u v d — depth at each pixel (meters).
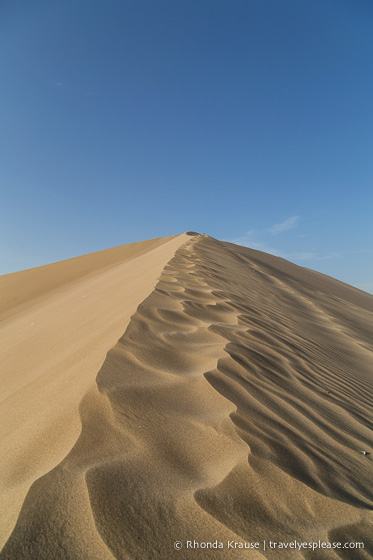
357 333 10.36
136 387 2.60
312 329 8.29
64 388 2.79
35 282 26.67
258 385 3.08
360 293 29.94
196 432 2.15
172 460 1.87
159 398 2.50
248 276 14.32
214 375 2.96
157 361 3.21
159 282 7.10
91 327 5.16
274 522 1.56
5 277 30.17
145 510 1.51
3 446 2.15
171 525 1.46
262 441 2.15
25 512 1.44
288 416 2.65
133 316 4.41
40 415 2.43
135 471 1.73
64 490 1.55
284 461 2.01
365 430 2.88
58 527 1.39
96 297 8.95
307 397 3.23
